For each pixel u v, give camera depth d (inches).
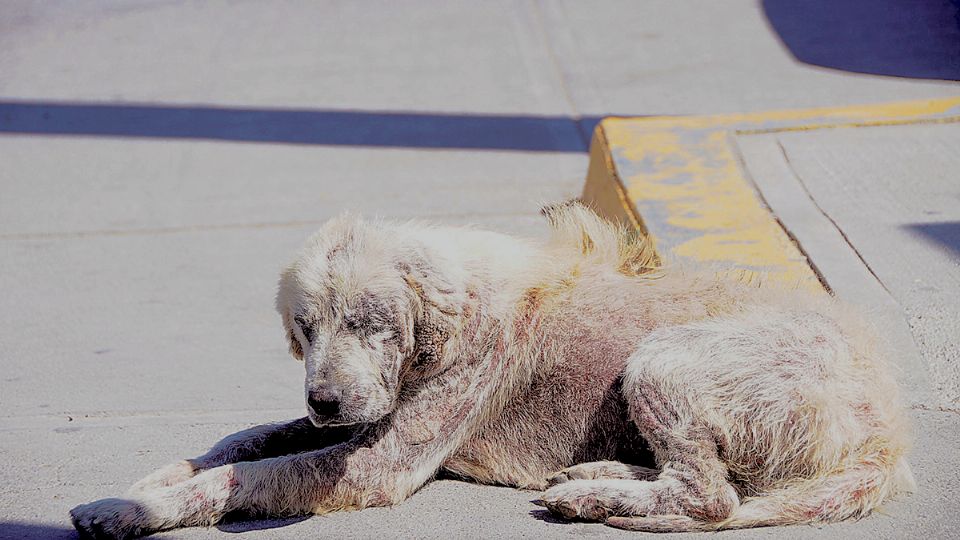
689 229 278.7
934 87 454.3
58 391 261.9
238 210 400.5
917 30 533.6
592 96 496.7
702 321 195.6
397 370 187.6
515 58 557.9
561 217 226.7
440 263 194.4
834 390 182.5
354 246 190.5
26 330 305.9
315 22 639.8
